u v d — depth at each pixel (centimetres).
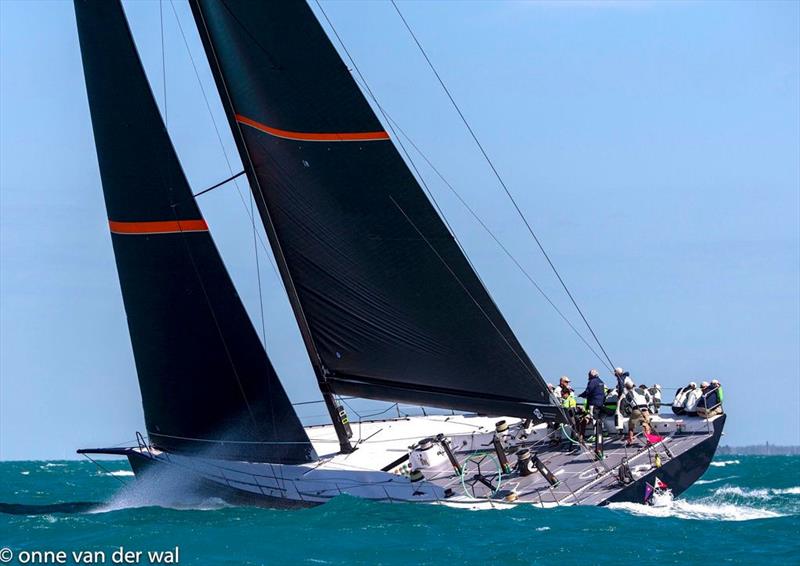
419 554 7362
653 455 9094
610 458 9225
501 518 8288
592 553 7362
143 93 9412
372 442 10256
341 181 9225
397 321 9362
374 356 9519
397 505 8750
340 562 7225
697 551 7456
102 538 8169
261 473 9356
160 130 9431
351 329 9525
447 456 9494
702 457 9269
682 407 9850
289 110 9244
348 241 9319
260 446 9450
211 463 9519
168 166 9431
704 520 8562
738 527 8294
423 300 9231
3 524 8975
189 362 9519
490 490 8875
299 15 9100
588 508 8519
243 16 9206
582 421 9525
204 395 9525
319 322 9594
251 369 9381
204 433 9581
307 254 9475
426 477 9219
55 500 12950
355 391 9625
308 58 9150
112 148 9512
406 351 9419
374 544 7638
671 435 9500
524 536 7788
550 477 8838
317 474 9262
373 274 9319
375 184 9156
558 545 7531
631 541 7675
